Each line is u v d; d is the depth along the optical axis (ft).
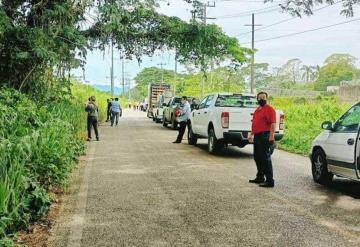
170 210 24.48
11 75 54.70
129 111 256.73
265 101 31.89
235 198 27.61
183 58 81.15
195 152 51.85
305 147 55.42
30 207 21.74
